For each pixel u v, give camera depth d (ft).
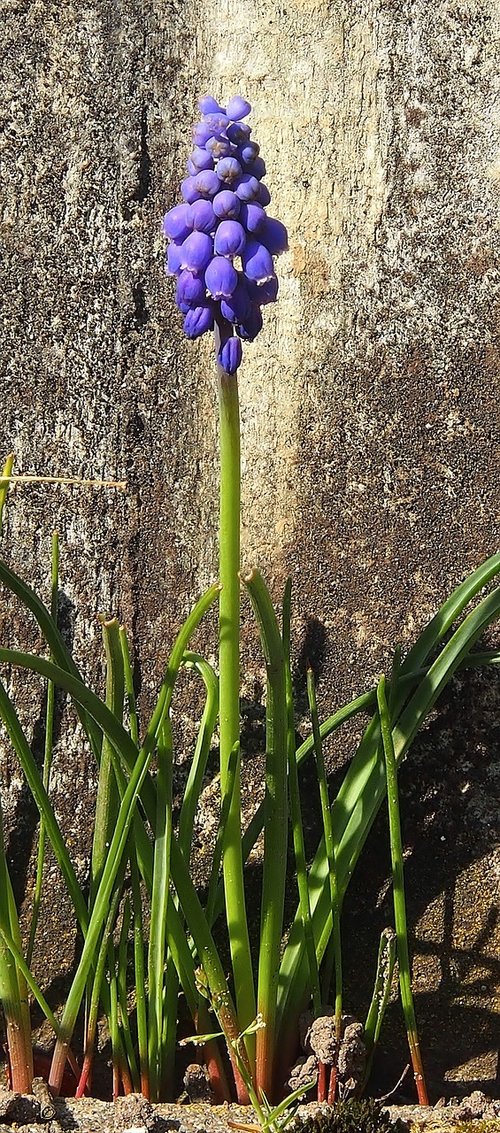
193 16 0.86
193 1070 0.74
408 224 0.87
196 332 0.61
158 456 0.87
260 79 0.87
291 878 0.85
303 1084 0.72
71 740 0.86
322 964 0.83
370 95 0.87
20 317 0.86
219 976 0.68
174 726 0.86
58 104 0.85
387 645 0.88
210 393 0.87
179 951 0.71
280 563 0.88
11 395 0.86
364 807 0.75
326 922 0.74
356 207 0.87
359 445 0.88
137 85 0.86
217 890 0.77
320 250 0.87
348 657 0.88
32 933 0.76
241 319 0.59
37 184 0.85
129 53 0.86
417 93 0.87
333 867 0.70
